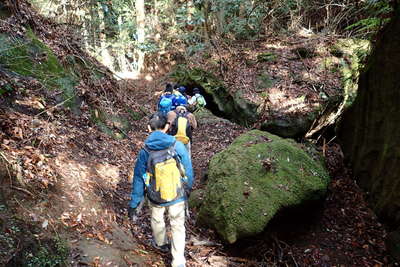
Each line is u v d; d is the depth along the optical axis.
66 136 4.43
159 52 15.20
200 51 11.78
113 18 15.80
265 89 7.90
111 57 15.58
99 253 2.83
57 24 7.38
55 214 2.97
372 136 4.74
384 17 5.08
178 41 14.93
